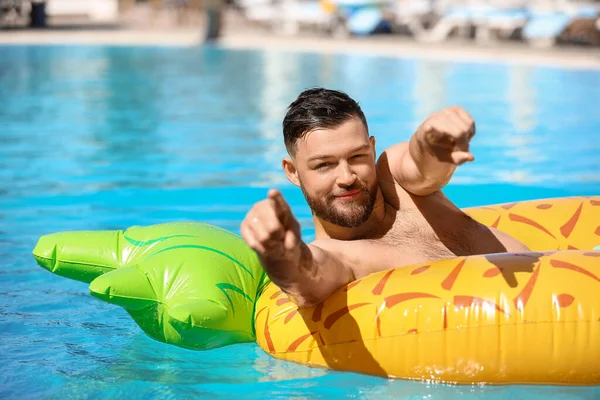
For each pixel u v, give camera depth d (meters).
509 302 4.51
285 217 4.13
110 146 13.33
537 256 4.77
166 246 5.47
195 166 11.70
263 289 5.57
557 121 15.07
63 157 12.39
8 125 15.42
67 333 5.65
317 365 4.87
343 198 4.87
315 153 4.84
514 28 30.98
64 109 17.48
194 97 19.31
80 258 5.60
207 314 4.98
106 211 9.20
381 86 20.42
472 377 4.54
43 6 38.50
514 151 12.46
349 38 34.78
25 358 5.19
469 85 20.28
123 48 31.61
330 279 4.76
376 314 4.67
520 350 4.46
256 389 4.67
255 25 42.50
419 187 5.14
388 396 4.48
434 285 4.67
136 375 4.91
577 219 6.18
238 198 9.82
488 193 9.98
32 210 9.23
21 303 6.27
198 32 38.75
